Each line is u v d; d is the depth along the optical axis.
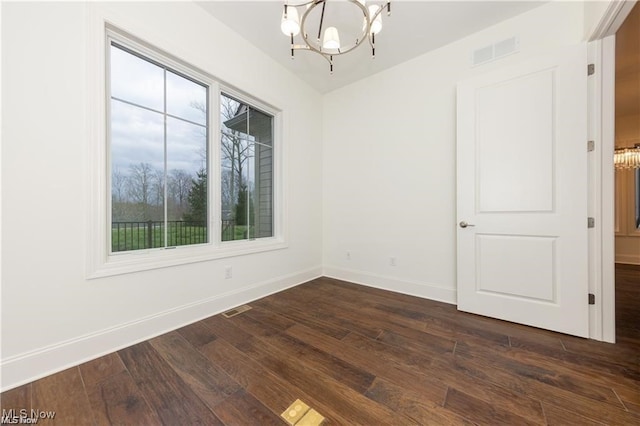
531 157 2.09
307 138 3.49
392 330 2.04
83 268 1.63
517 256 2.15
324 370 1.53
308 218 3.52
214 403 1.27
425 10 2.20
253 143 2.92
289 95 3.18
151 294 1.96
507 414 1.20
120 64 1.90
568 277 1.96
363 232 3.35
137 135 1.99
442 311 2.43
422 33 2.49
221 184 2.56
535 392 1.34
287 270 3.19
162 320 2.01
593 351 1.72
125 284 1.82
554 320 2.00
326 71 3.18
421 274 2.85
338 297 2.82
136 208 1.98
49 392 1.35
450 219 2.67
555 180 2.00
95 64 1.66
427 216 2.82
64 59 1.55
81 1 1.61
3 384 1.36
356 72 3.20
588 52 1.89
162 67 2.13
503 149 2.21
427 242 2.82
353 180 3.45
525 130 2.12
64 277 1.56
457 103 2.44
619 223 4.37
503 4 2.15
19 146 1.41
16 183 1.40
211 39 2.33
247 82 2.65
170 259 2.07
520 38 2.25
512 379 1.44
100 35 1.68
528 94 2.10
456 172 2.57
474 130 2.35
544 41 2.15
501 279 2.22
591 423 1.14
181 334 1.98
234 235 2.71
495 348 1.77
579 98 1.91
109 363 1.60
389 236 3.11
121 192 1.90
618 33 2.33
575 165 1.93
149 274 1.95
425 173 2.82
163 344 1.83
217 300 2.41
